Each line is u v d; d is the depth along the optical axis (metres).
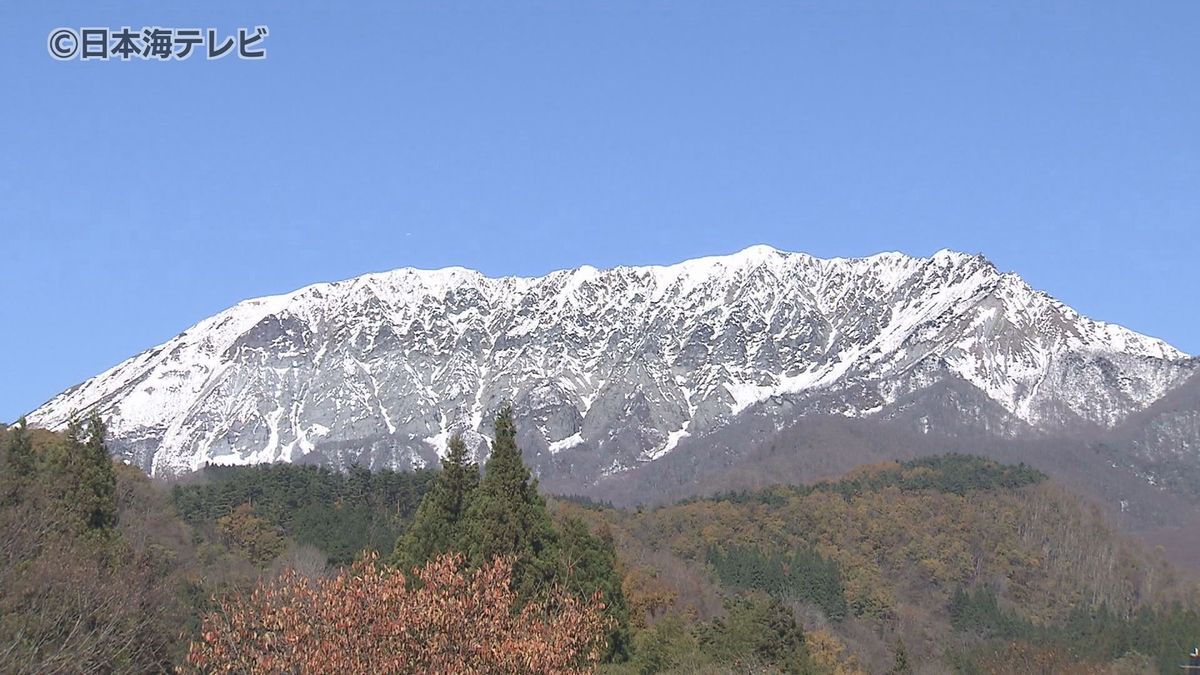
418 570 42.19
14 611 50.22
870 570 169.25
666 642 74.44
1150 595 172.62
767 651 78.69
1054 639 136.75
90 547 60.47
